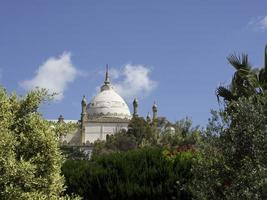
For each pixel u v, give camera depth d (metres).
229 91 18.16
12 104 12.04
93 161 19.47
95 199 17.98
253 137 11.23
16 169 10.82
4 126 11.27
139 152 18.86
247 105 11.49
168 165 17.89
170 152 18.58
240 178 11.20
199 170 12.02
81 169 18.47
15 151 11.53
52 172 11.75
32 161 11.41
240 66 19.09
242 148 11.47
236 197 11.02
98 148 100.69
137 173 18.03
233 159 11.60
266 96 11.80
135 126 99.69
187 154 17.92
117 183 17.81
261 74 18.45
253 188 10.64
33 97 12.16
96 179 18.08
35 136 11.69
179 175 17.44
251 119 11.36
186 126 66.06
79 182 18.14
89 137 155.50
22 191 10.99
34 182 11.19
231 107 12.30
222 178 11.77
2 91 12.02
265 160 10.91
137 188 17.53
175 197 17.11
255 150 11.07
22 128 11.84
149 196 17.38
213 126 12.00
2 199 10.73
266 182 10.34
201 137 12.09
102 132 156.50
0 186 10.93
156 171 17.77
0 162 10.82
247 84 18.31
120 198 17.67
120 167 18.27
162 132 91.06
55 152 11.83
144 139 88.44
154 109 156.38
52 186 11.71
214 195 11.74
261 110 11.43
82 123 154.00
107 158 18.91
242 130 11.45
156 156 18.45
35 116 12.00
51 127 12.24
